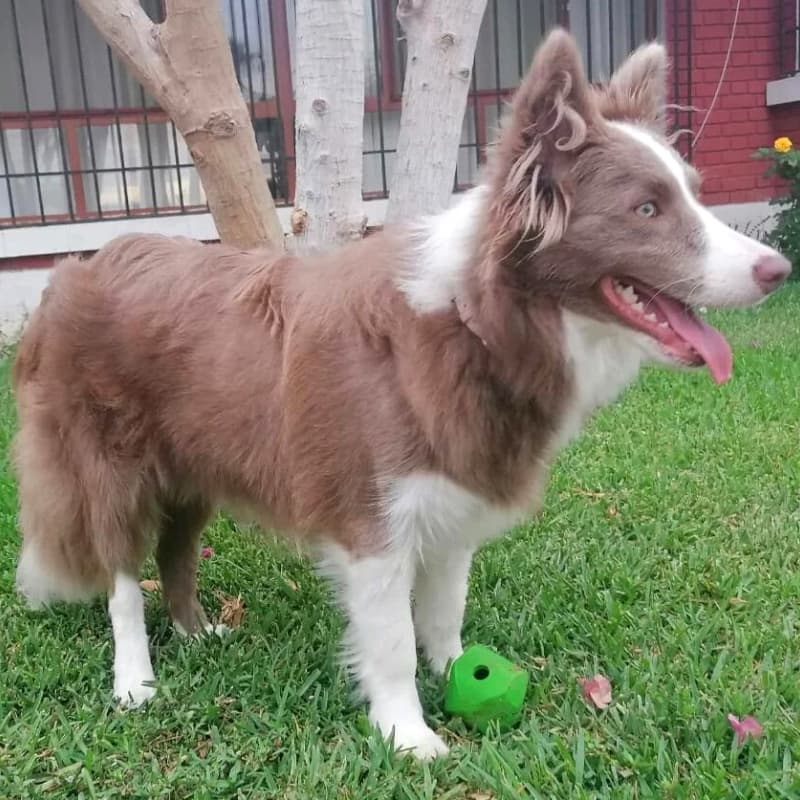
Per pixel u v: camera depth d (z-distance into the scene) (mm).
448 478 843
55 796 833
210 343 947
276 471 935
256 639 1105
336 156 1406
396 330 832
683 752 851
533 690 973
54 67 3186
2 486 1513
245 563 1330
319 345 864
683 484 1516
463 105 1454
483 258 795
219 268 981
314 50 1370
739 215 3791
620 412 1891
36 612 1175
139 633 1038
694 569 1232
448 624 1034
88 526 1022
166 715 959
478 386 824
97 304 989
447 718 958
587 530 1372
